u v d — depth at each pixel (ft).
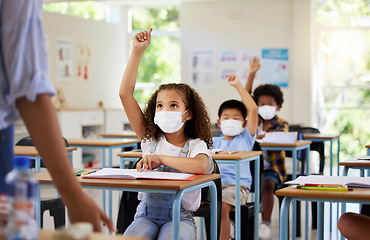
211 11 29.04
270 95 15.52
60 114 24.21
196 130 8.40
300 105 28.25
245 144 11.89
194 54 29.25
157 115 8.13
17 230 3.03
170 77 30.73
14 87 3.54
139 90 31.07
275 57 28.53
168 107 8.17
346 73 28.81
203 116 8.42
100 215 3.79
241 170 11.42
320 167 16.48
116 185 6.81
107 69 29.35
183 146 8.25
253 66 16.11
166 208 7.67
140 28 30.78
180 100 8.20
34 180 3.26
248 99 11.87
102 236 3.29
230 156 9.88
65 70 26.86
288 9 28.40
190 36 29.27
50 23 26.07
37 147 3.65
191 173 7.68
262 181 11.28
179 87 8.30
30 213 3.11
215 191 7.63
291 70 28.53
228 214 10.57
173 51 30.68
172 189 6.60
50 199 10.25
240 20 28.78
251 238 10.90
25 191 3.15
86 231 3.06
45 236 3.21
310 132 18.28
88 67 28.19
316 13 28.99
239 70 28.89
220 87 29.04
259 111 15.39
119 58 30.07
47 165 3.68
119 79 30.07
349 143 28.99
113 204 17.46
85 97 28.09
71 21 27.17
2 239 3.13
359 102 28.78
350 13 28.73
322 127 29.14
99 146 14.64
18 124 22.49
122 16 30.09
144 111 8.54
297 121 28.32
